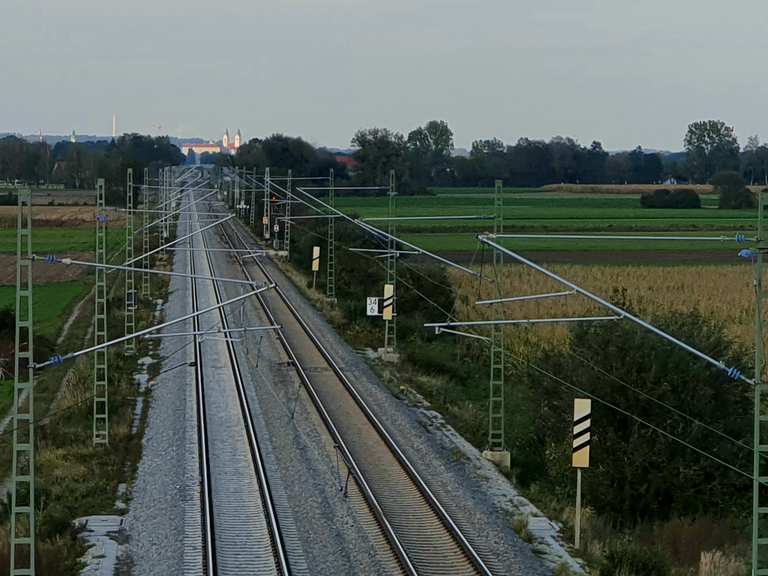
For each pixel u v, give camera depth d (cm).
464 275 11675
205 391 6844
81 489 4638
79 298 11469
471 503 4509
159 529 4081
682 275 11675
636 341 5056
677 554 4159
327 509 4356
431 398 6869
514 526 4197
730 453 4800
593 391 5000
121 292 11656
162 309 10688
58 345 8594
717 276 11588
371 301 8600
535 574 3616
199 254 15288
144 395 6806
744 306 9456
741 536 4356
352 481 4794
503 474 5159
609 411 4938
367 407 6372
